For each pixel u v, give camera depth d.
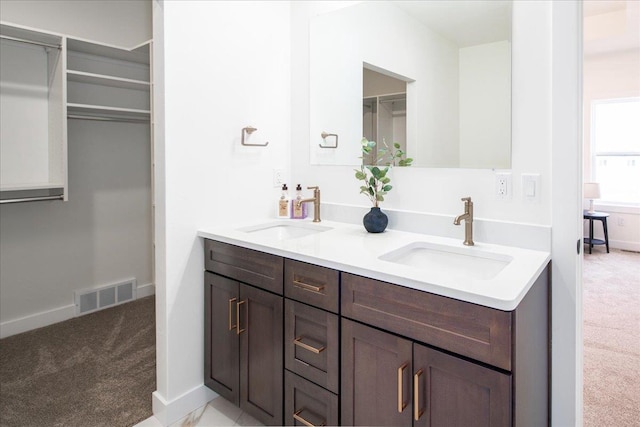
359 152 2.02
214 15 1.91
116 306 3.21
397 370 1.24
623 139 5.43
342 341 1.38
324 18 2.13
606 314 3.28
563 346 1.45
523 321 1.11
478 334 1.06
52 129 2.71
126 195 3.29
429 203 1.79
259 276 1.67
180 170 1.83
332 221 2.13
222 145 1.99
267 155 2.22
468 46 1.64
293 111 2.31
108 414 1.86
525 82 1.51
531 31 1.49
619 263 4.82
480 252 1.50
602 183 5.64
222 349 1.86
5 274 2.67
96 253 3.13
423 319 1.17
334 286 1.39
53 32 2.50
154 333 2.72
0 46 2.54
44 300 2.86
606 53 5.23
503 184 1.57
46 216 2.85
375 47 1.94
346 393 1.38
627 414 1.92
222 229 1.95
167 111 1.76
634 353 2.58
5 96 2.57
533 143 1.50
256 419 1.78
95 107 2.74
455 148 1.70
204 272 1.94
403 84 1.84
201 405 1.96
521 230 1.52
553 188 1.45
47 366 2.27
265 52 2.16
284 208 2.23
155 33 1.76
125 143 3.26
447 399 1.13
